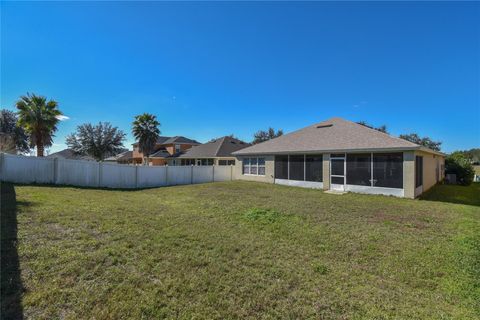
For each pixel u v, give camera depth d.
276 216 7.98
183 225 6.57
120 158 48.06
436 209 9.95
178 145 41.91
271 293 3.54
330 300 3.44
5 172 13.03
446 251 5.39
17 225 5.54
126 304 3.04
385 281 4.10
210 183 19.33
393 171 13.59
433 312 3.26
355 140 15.62
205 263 4.34
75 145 36.53
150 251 4.68
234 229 6.51
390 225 7.40
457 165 22.59
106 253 4.40
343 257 5.00
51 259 4.03
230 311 3.08
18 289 3.18
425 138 41.41
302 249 5.32
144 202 9.99
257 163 21.11
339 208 9.70
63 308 2.91
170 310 3.01
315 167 16.97
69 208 7.53
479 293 3.78
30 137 23.02
